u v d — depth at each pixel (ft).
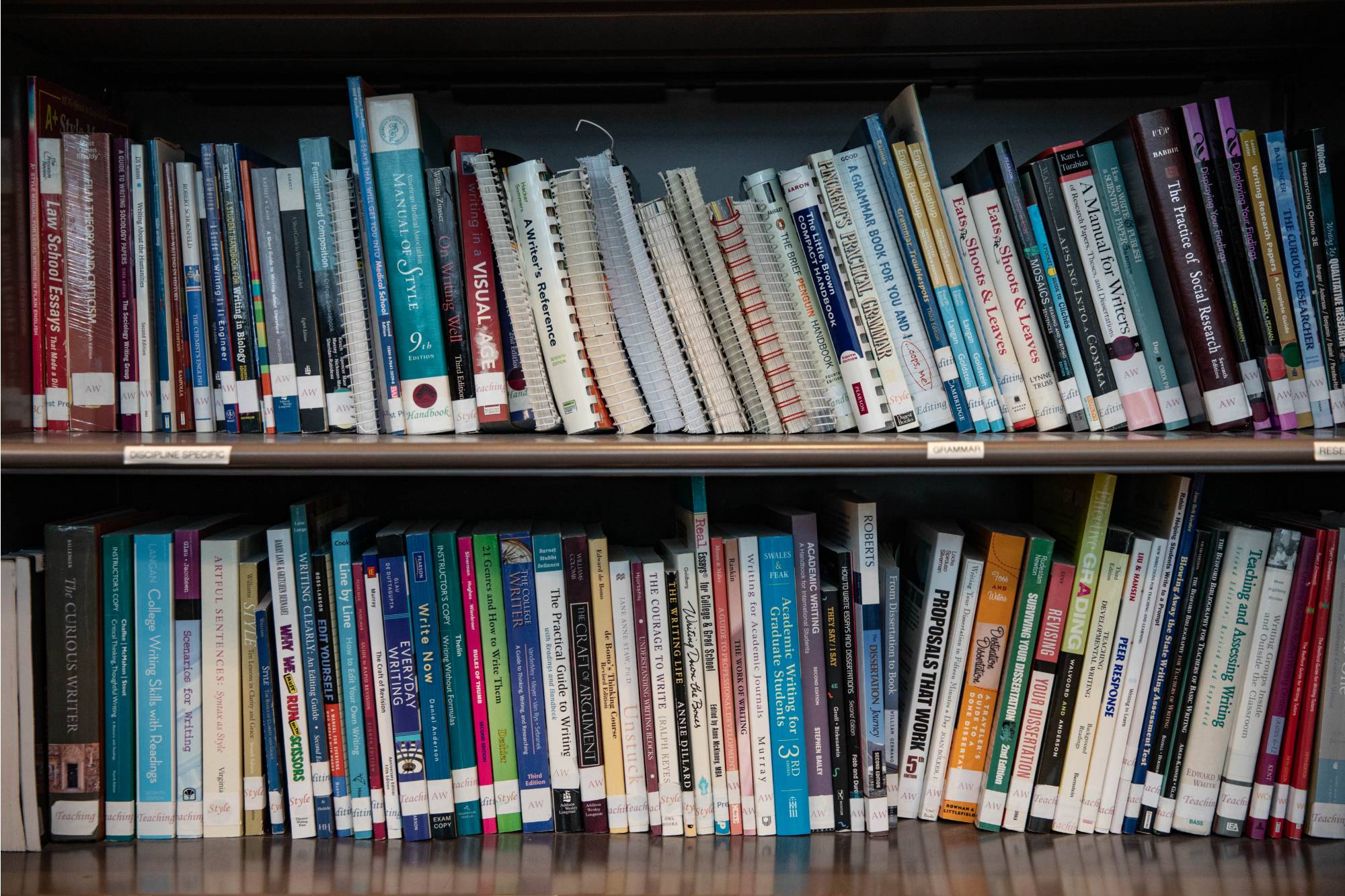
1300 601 2.83
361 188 2.82
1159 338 2.93
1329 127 3.25
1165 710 2.92
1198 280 2.81
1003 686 2.96
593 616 2.88
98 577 2.78
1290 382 2.87
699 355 2.89
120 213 2.88
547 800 2.91
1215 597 2.88
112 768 2.82
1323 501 3.35
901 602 3.35
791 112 3.61
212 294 2.90
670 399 2.93
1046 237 2.91
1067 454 2.56
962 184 3.14
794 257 2.95
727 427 2.90
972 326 2.89
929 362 2.90
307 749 2.85
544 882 2.60
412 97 2.82
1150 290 2.93
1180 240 2.81
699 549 2.86
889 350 2.90
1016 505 3.69
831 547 2.99
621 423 2.91
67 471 2.54
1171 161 2.81
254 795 2.86
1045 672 2.93
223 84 3.44
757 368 2.89
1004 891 2.57
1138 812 2.95
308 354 2.89
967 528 3.26
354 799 2.85
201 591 2.81
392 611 2.82
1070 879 2.65
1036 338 2.93
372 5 2.82
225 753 2.84
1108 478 2.86
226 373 2.90
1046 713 2.94
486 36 3.08
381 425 2.90
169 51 3.14
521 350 2.87
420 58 3.28
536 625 2.87
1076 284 2.92
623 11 2.89
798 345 2.93
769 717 2.91
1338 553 2.81
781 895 2.54
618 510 3.71
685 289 2.89
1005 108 3.62
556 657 2.87
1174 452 2.56
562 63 3.36
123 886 2.54
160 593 2.80
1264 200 2.85
